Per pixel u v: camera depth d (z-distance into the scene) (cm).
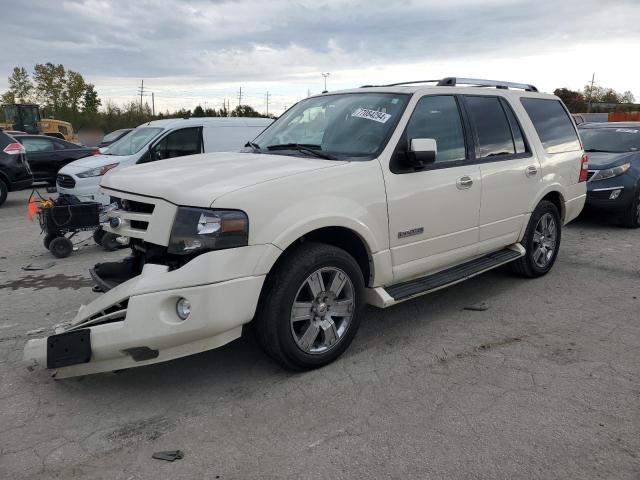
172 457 284
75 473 273
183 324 314
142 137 1038
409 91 441
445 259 457
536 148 551
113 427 314
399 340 430
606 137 973
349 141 423
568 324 462
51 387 361
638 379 363
